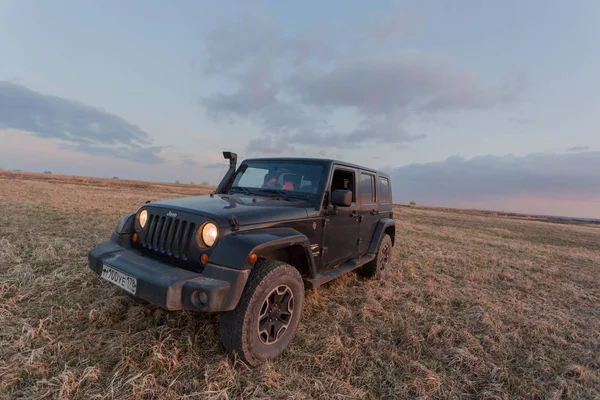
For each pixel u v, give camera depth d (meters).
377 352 2.94
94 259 2.81
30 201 11.48
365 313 3.74
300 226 3.13
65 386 2.04
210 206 2.84
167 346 2.61
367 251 4.90
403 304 4.25
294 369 2.55
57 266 4.44
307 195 3.55
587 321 4.41
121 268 2.54
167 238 2.74
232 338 2.41
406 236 12.02
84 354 2.47
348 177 4.27
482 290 5.44
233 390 2.23
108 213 10.01
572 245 15.60
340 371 2.60
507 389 2.59
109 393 2.05
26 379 2.16
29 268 4.12
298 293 2.85
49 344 2.49
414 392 2.44
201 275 2.36
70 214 9.18
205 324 3.01
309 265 3.07
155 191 26.97
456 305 4.57
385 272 5.59
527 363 3.03
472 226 20.59
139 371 2.29
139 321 3.01
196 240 2.53
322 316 3.58
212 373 2.32
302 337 3.06
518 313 4.40
